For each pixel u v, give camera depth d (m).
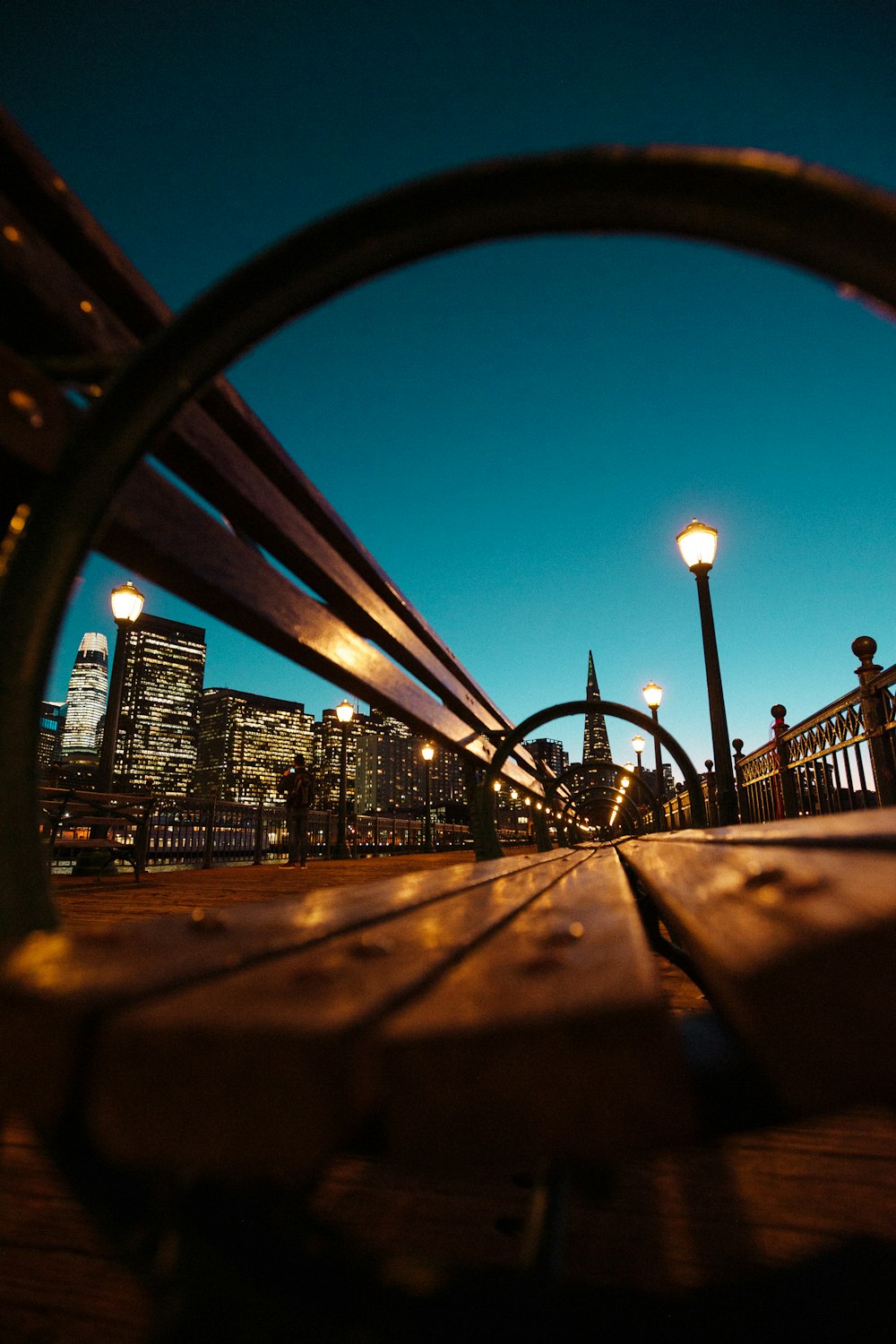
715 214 0.66
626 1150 0.40
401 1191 1.14
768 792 8.42
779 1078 0.41
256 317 0.79
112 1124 0.44
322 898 0.90
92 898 5.62
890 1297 0.80
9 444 0.77
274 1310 0.50
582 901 0.88
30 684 0.76
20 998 0.49
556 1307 0.77
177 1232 0.50
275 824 15.40
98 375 0.95
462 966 0.54
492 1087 0.42
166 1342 0.49
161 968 0.52
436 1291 0.52
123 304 1.24
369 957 0.57
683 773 3.38
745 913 0.54
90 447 0.79
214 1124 0.42
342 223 0.76
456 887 1.03
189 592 1.06
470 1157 0.41
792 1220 1.00
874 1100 0.41
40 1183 1.16
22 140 0.95
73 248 1.10
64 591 0.78
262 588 1.21
